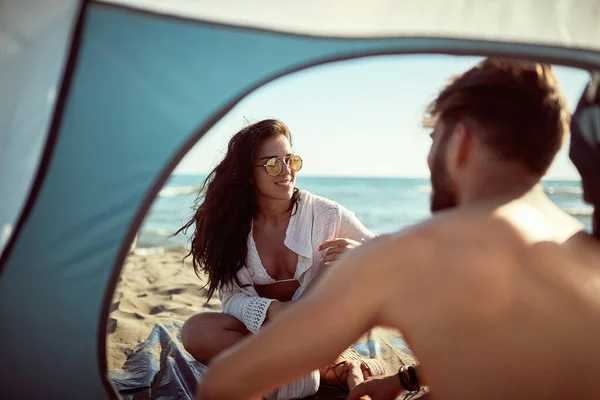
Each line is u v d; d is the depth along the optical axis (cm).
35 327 161
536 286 101
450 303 100
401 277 104
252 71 158
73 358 164
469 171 117
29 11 152
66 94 153
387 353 271
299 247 243
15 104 151
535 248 104
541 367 98
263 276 245
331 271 112
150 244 924
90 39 154
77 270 160
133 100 157
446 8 156
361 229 255
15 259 157
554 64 154
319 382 229
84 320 162
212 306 350
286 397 217
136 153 158
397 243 107
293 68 158
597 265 108
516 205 110
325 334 105
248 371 108
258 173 237
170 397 219
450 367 100
